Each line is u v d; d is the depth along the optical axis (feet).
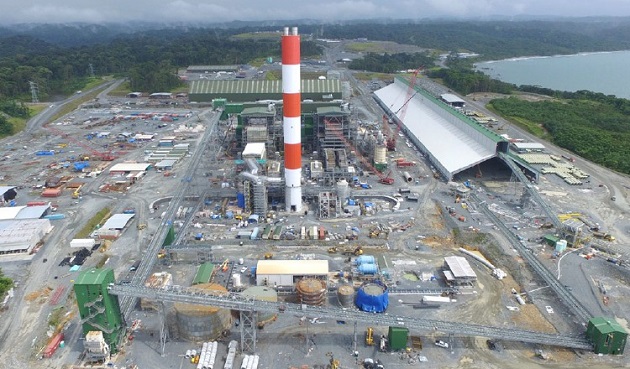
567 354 274.36
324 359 268.21
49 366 263.08
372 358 269.44
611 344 271.49
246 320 282.77
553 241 402.31
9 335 289.74
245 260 380.58
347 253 391.24
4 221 431.43
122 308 287.07
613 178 580.30
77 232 429.38
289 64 419.13
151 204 488.02
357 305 314.96
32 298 327.47
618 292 336.29
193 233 428.97
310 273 334.44
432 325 276.21
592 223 447.83
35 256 386.73
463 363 266.36
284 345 279.49
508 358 270.87
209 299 269.03
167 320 302.86
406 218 460.55
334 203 465.47
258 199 453.58
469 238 417.49
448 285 344.90
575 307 305.73
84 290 258.37
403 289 338.75
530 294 333.83
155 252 358.64
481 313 311.88
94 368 261.24
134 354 272.31
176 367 262.67
